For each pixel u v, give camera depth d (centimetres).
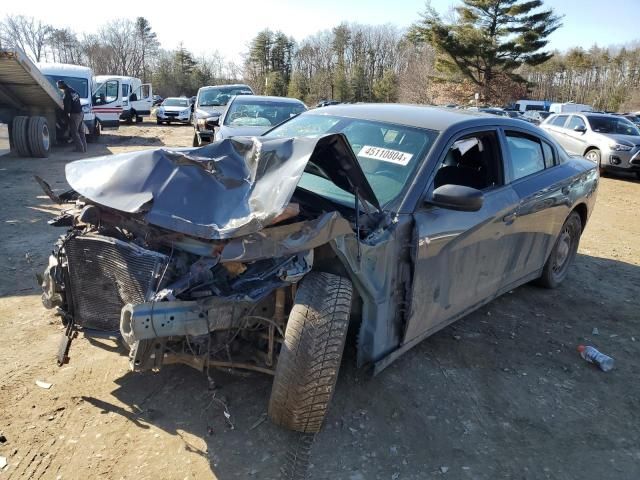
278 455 279
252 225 261
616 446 314
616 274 620
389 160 365
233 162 303
